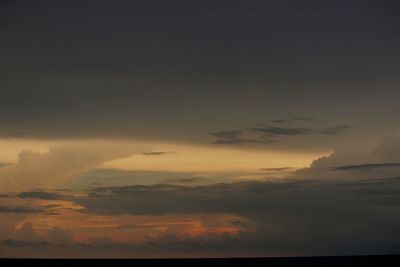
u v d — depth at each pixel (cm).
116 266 17850
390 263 16138
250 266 17725
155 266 18362
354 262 16812
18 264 16850
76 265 17288
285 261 19475
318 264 16962
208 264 19362
